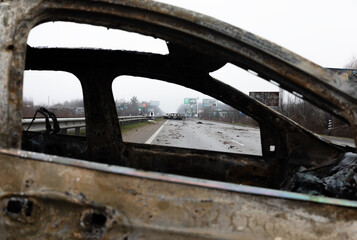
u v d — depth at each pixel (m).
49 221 1.03
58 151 2.63
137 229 1.00
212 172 2.41
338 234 1.02
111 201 1.01
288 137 2.24
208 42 1.23
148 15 1.25
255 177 2.35
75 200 1.01
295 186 1.82
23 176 1.05
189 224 1.00
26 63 2.26
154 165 2.45
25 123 5.21
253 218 1.02
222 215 1.01
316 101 1.18
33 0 1.22
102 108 2.33
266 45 1.16
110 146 2.36
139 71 2.24
